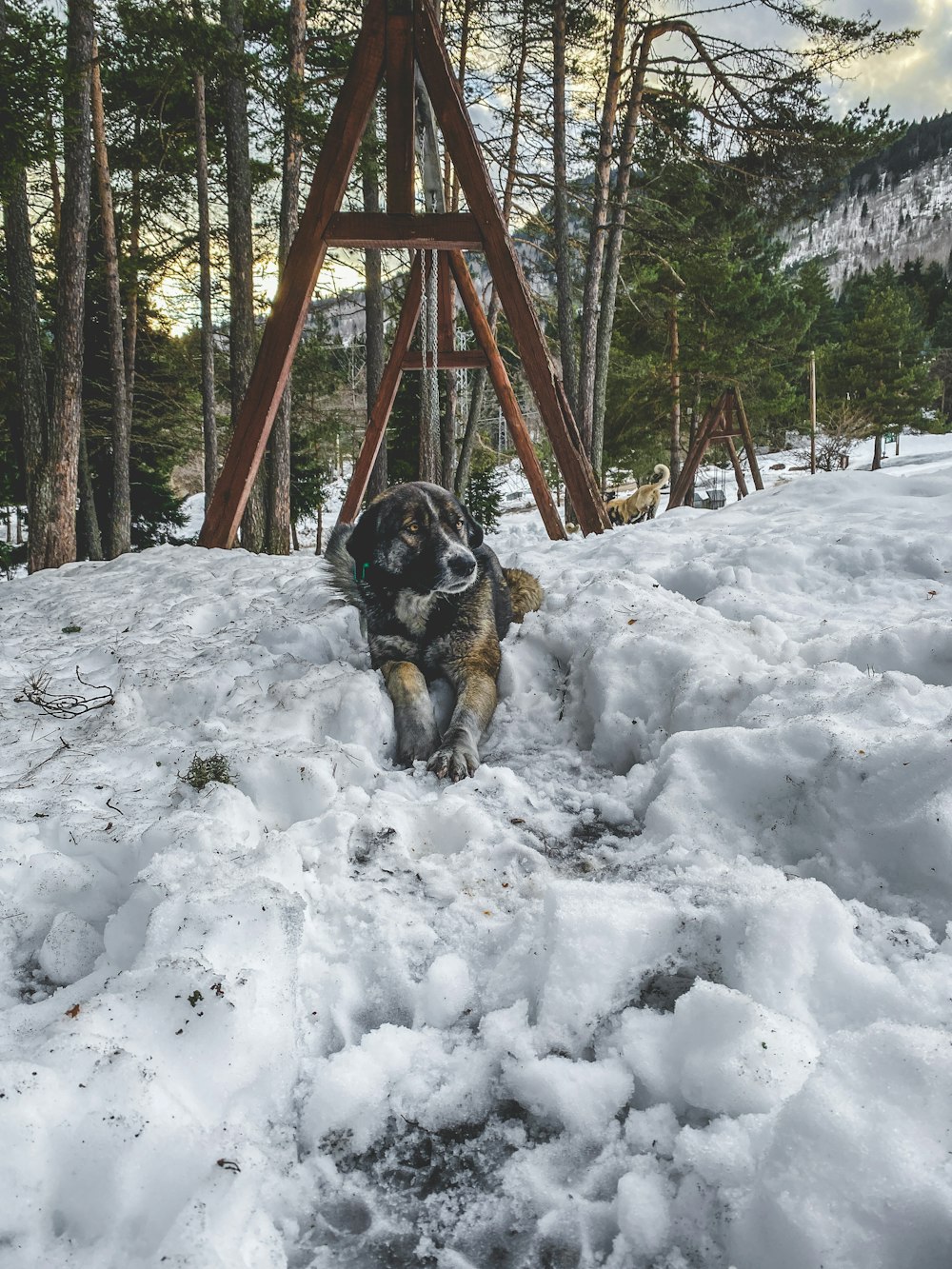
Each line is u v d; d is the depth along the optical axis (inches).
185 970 66.9
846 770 92.0
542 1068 63.5
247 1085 63.8
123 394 716.7
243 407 324.5
